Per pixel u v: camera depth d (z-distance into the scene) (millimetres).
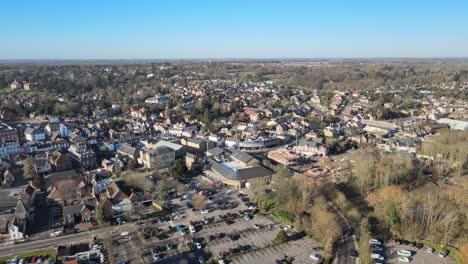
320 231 153250
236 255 142875
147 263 136750
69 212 169375
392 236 157875
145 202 188750
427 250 147625
